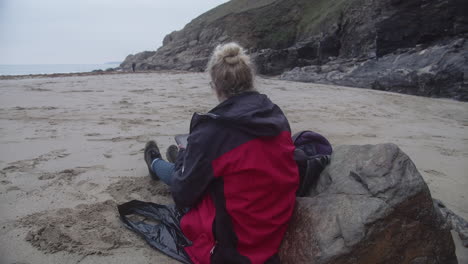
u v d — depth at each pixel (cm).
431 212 190
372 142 520
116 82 1513
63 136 495
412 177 194
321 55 2831
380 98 1141
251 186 199
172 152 329
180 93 1067
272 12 4088
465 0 1565
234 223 201
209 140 203
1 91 1062
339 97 1120
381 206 185
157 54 4947
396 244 184
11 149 426
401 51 1795
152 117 652
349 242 178
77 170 356
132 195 299
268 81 1792
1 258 208
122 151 426
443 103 1086
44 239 229
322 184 235
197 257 209
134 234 242
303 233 200
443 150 488
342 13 2916
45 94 992
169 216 253
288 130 222
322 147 270
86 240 231
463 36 1566
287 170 210
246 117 200
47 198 290
